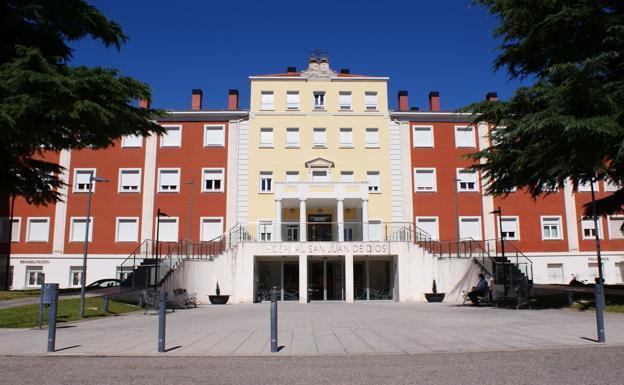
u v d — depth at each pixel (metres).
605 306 16.80
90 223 34.94
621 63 16.84
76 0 20.78
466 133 36.75
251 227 30.48
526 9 17.72
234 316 17.34
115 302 20.61
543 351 8.34
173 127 36.06
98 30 21.83
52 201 24.64
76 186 35.38
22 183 22.61
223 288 28.30
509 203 36.06
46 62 17.56
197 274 28.08
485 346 9.03
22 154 21.47
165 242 33.09
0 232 35.09
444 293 27.94
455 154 36.41
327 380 6.31
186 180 35.41
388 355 8.27
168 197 35.16
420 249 28.73
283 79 36.94
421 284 28.47
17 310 16.12
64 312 16.66
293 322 14.62
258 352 8.73
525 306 19.03
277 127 36.28
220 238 31.48
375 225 30.47
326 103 36.72
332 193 30.92
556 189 19.17
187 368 7.23
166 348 9.30
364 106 36.88
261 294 30.48
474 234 35.69
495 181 20.48
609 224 36.31
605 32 16.66
